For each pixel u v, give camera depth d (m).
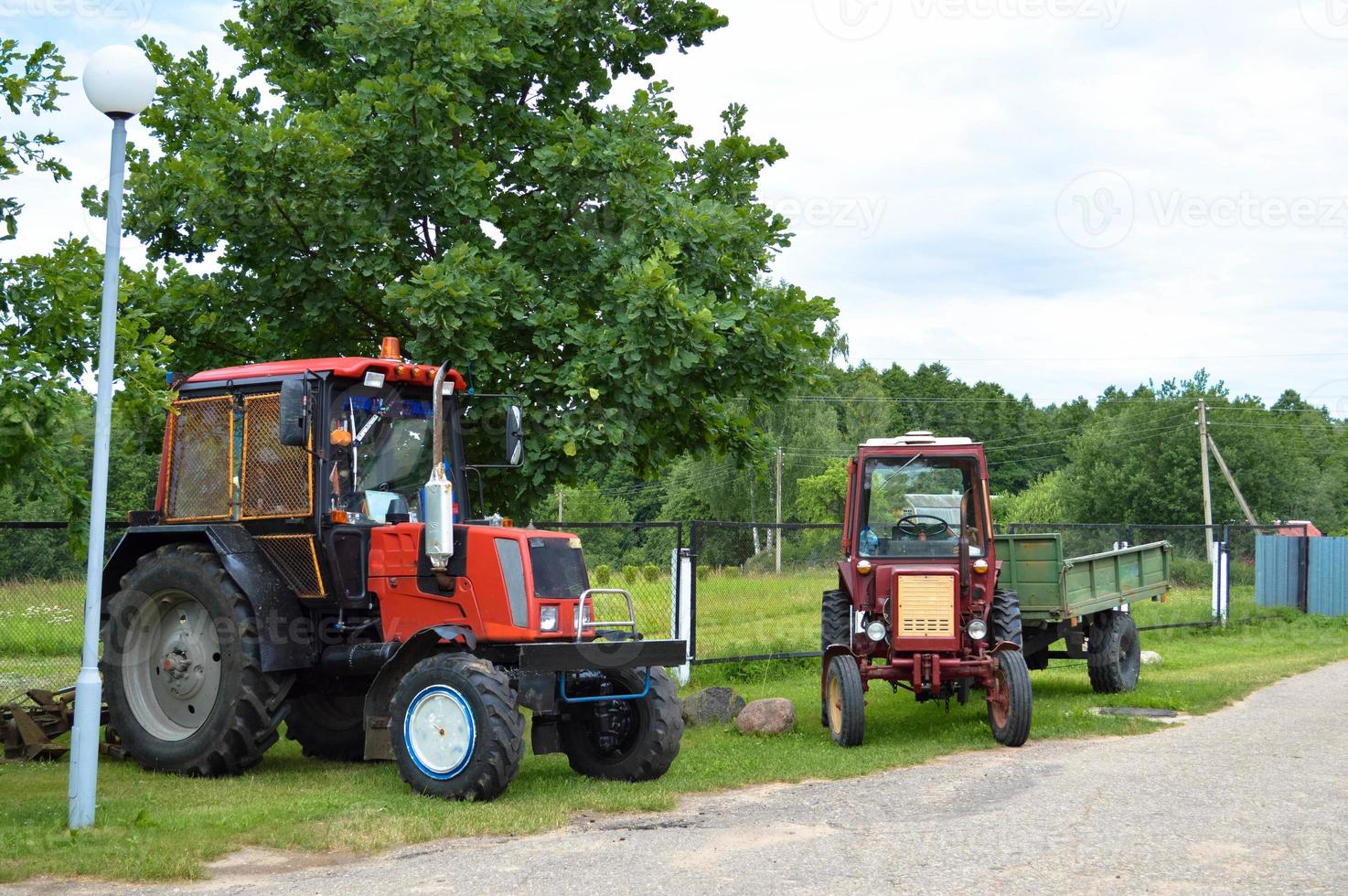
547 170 11.10
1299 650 19.14
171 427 9.88
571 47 12.54
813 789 8.40
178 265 12.05
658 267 10.20
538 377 10.70
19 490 7.16
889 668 10.89
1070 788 8.17
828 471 50.34
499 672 7.86
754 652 16.09
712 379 11.35
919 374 96.00
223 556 8.87
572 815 7.51
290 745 10.84
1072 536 28.31
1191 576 29.53
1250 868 6.05
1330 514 61.38
